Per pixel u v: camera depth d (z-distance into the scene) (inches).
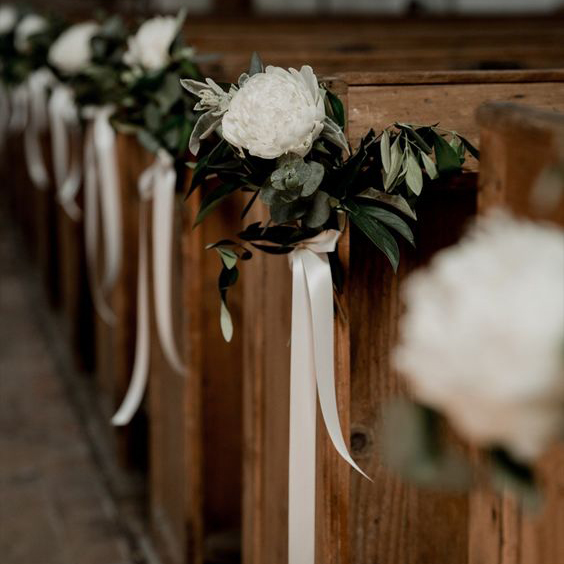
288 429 83.1
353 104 73.8
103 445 163.8
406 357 33.9
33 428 171.3
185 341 110.0
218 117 66.8
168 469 125.1
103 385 169.2
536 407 30.7
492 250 34.5
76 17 196.2
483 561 58.7
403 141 66.7
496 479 34.9
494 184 54.2
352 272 74.0
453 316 32.9
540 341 31.1
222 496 116.6
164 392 125.7
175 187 107.8
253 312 90.5
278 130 61.4
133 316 149.5
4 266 271.1
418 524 78.1
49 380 193.0
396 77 74.5
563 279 32.6
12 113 248.8
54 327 221.6
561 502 49.4
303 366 70.4
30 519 139.6
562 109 76.7
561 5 235.9
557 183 46.2
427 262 74.8
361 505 77.1
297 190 63.7
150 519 137.8
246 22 197.8
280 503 87.6
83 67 132.1
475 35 149.0
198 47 139.3
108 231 133.5
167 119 98.0
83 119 137.9
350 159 64.8
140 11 227.0
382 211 65.7
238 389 113.9
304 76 63.7
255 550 95.0
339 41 144.0
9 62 179.2
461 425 34.1
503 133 52.2
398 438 34.8
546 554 51.5
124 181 143.9
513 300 32.2
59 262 226.8
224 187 69.4
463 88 75.8
